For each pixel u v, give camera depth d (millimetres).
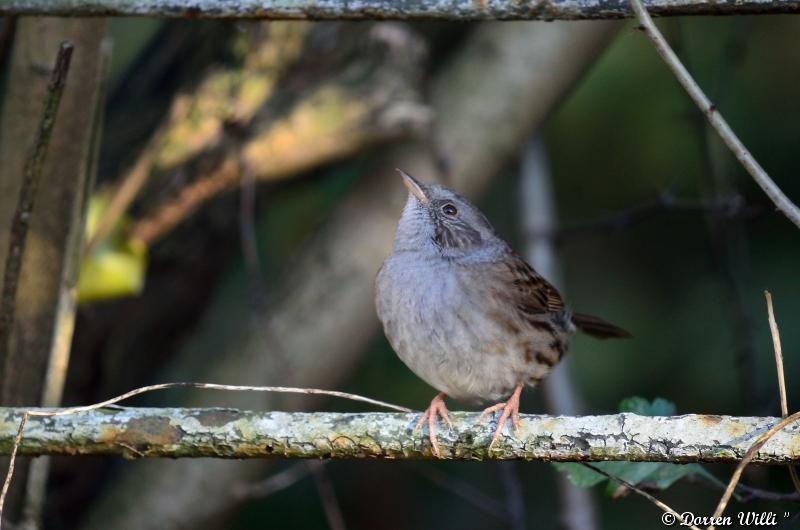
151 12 6680
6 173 7852
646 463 7016
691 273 12609
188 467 10266
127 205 10031
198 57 11023
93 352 10781
